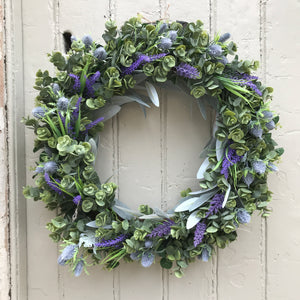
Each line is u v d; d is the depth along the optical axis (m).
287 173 0.79
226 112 0.67
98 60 0.67
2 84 0.73
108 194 0.67
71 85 0.68
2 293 0.73
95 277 0.80
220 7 0.78
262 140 0.68
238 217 0.68
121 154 0.79
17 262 0.76
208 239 0.71
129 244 0.67
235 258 0.80
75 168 0.68
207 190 0.69
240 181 0.70
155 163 0.79
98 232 0.67
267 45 0.78
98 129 0.72
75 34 0.78
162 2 0.78
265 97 0.70
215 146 0.71
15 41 0.76
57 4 0.78
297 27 0.78
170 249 0.69
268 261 0.80
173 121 0.79
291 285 0.80
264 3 0.78
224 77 0.68
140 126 0.79
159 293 0.80
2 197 0.73
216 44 0.67
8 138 0.74
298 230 0.79
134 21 0.67
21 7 0.78
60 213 0.77
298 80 0.78
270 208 0.79
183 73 0.67
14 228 0.75
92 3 0.78
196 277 0.80
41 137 0.67
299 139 0.78
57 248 0.80
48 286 0.80
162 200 0.79
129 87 0.73
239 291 0.80
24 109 0.79
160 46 0.66
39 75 0.68
